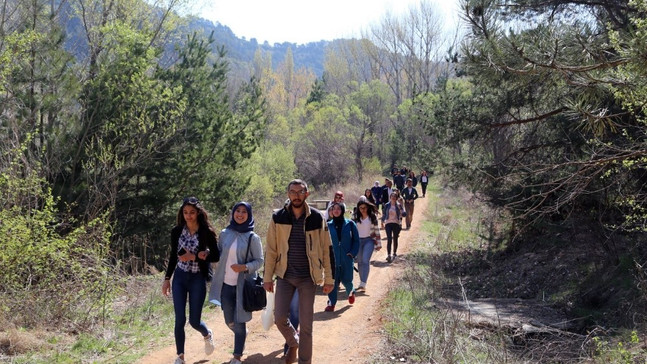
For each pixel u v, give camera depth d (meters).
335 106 61.34
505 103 15.11
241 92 25.30
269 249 6.33
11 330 7.54
